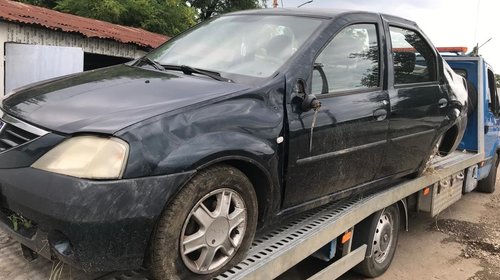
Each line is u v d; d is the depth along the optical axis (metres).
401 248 5.43
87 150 2.13
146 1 17.61
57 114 2.36
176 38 3.87
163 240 2.23
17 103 2.62
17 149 2.29
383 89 3.80
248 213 2.65
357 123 3.40
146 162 2.14
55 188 2.08
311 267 4.25
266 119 2.71
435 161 5.60
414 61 4.32
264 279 2.75
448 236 5.98
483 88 6.74
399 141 3.99
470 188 6.71
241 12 3.87
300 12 3.56
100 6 16.52
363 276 4.47
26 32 9.03
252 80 2.90
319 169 3.15
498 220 6.81
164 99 2.48
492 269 5.01
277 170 2.80
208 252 2.45
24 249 2.52
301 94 2.96
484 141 7.04
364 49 3.66
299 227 3.38
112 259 2.12
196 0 23.98
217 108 2.51
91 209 2.03
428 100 4.34
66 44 9.73
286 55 3.09
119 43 10.73
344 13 3.55
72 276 2.47
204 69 3.14
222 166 2.45
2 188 2.27
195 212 2.36
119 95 2.56
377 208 4.07
